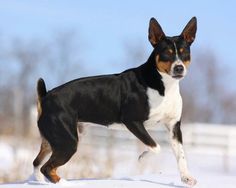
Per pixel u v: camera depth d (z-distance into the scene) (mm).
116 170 17922
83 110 10828
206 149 30406
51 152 10969
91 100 10828
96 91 10844
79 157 16562
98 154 20000
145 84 10719
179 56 10617
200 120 61000
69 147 10602
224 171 20609
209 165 23047
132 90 10773
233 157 27359
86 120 10953
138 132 10672
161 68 10609
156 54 10727
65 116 10625
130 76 10898
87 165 16359
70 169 16062
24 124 33500
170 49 10641
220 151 30188
